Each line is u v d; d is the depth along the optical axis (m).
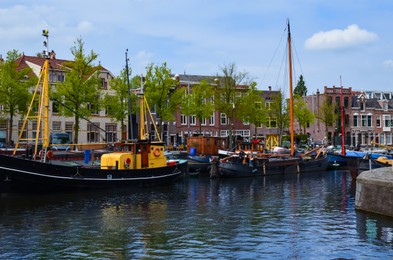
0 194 22.86
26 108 39.62
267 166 36.97
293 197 23.52
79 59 37.94
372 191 17.41
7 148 34.81
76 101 37.91
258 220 16.98
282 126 61.69
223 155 39.34
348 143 78.06
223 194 24.89
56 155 31.19
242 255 12.15
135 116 45.28
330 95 76.94
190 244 13.35
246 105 52.19
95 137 54.03
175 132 60.94
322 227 15.48
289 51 43.12
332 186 29.02
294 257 11.93
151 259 11.84
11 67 39.28
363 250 12.47
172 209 19.69
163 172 28.09
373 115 80.75
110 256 12.15
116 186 25.59
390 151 46.16
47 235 14.58
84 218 17.50
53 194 23.56
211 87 52.31
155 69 43.22
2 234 14.73
